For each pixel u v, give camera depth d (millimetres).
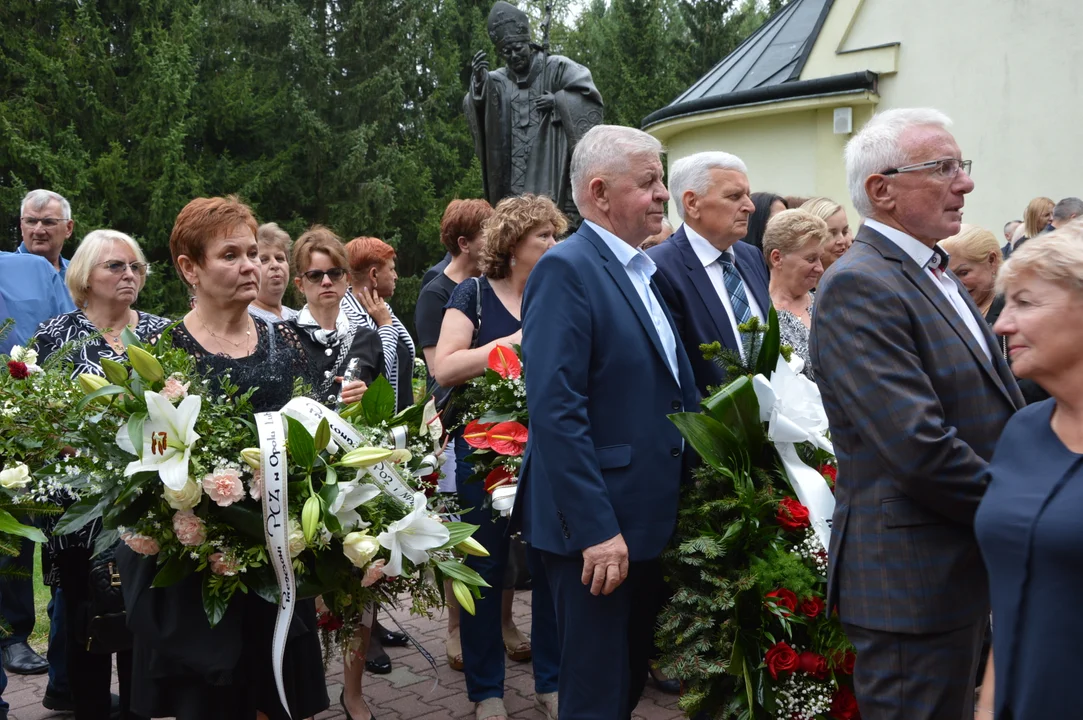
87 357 3260
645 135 3002
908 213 2564
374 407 2814
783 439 2908
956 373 2469
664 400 2895
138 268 3771
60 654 3982
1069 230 1884
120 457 2396
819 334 2553
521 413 3523
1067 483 1778
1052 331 1833
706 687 2805
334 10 28297
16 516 2646
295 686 2748
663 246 3666
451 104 29906
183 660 2430
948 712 2393
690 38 36688
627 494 2797
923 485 2320
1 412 2584
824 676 2738
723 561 2850
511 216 3938
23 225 5559
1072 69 9586
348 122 27047
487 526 3834
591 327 2812
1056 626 1720
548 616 3869
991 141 10195
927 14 10602
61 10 23031
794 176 11945
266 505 2354
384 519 2580
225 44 26109
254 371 2760
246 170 24891
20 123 21562
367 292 5168
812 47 11625
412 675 4410
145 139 22438
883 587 2416
